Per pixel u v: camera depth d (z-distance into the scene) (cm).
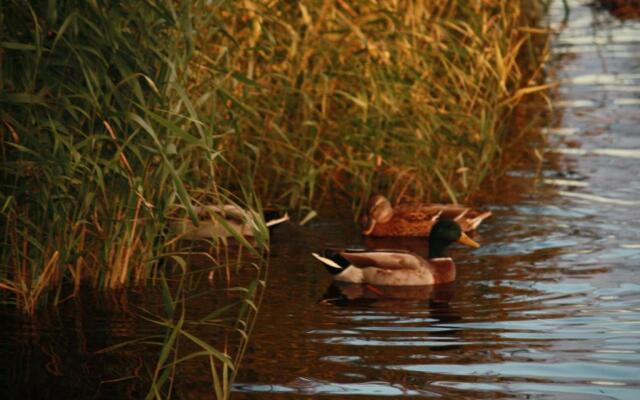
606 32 3628
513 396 1084
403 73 1981
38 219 1364
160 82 1402
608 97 2747
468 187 2005
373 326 1320
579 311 1370
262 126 1956
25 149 1283
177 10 1459
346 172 2117
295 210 1883
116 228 1409
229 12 1927
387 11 1934
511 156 2244
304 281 1516
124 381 1132
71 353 1209
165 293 1200
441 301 1430
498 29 2070
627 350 1221
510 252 1648
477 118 2023
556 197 1945
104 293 1419
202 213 1680
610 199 1927
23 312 1344
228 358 1086
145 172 1402
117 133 1402
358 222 1834
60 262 1400
